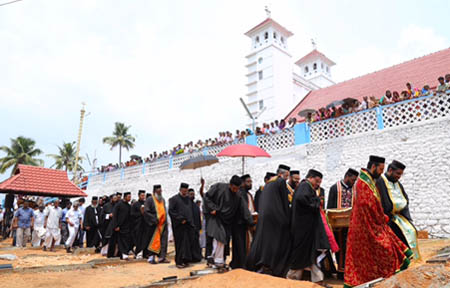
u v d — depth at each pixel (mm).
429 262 4207
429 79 16375
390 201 4910
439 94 11062
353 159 12727
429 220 10398
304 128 14602
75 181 28641
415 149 11227
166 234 8977
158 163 21562
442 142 10695
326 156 13570
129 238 9633
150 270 7477
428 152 10914
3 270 6891
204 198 6871
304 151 14289
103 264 8180
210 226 6656
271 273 5395
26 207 13977
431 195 10539
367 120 12750
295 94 32344
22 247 13195
